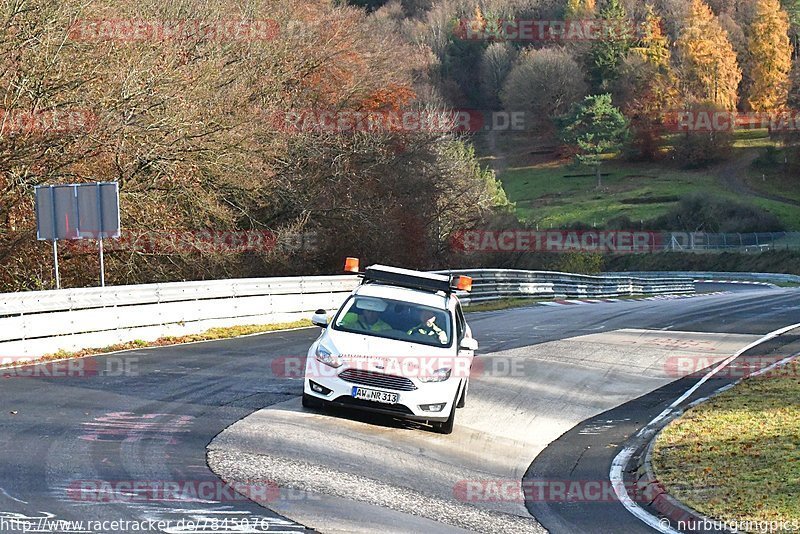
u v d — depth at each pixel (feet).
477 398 45.93
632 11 326.03
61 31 78.02
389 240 124.47
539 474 33.22
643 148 307.37
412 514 25.57
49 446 29.01
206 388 41.45
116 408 35.81
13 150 77.20
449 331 38.75
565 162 296.92
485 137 298.97
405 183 129.08
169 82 84.89
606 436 40.42
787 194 281.13
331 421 36.40
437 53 269.03
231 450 30.35
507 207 198.90
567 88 292.40
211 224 97.25
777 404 43.27
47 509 22.41
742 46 333.21
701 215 264.11
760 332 73.92
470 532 24.57
